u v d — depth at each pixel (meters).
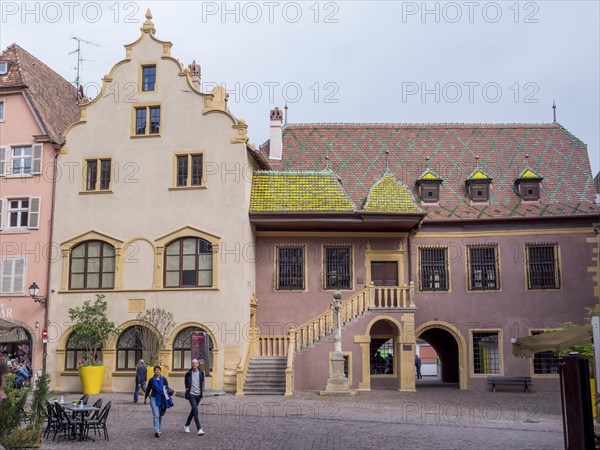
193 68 37.81
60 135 35.12
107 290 31.97
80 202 33.06
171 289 31.58
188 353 31.23
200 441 17.53
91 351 30.88
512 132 38.75
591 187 35.22
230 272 31.33
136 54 33.53
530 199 34.72
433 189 35.16
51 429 18.86
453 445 16.70
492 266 33.78
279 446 16.69
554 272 33.38
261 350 32.59
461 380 32.91
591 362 23.98
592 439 13.30
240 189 31.91
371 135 38.91
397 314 31.09
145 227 32.31
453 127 39.28
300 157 37.69
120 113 33.31
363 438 17.80
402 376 30.88
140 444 17.14
